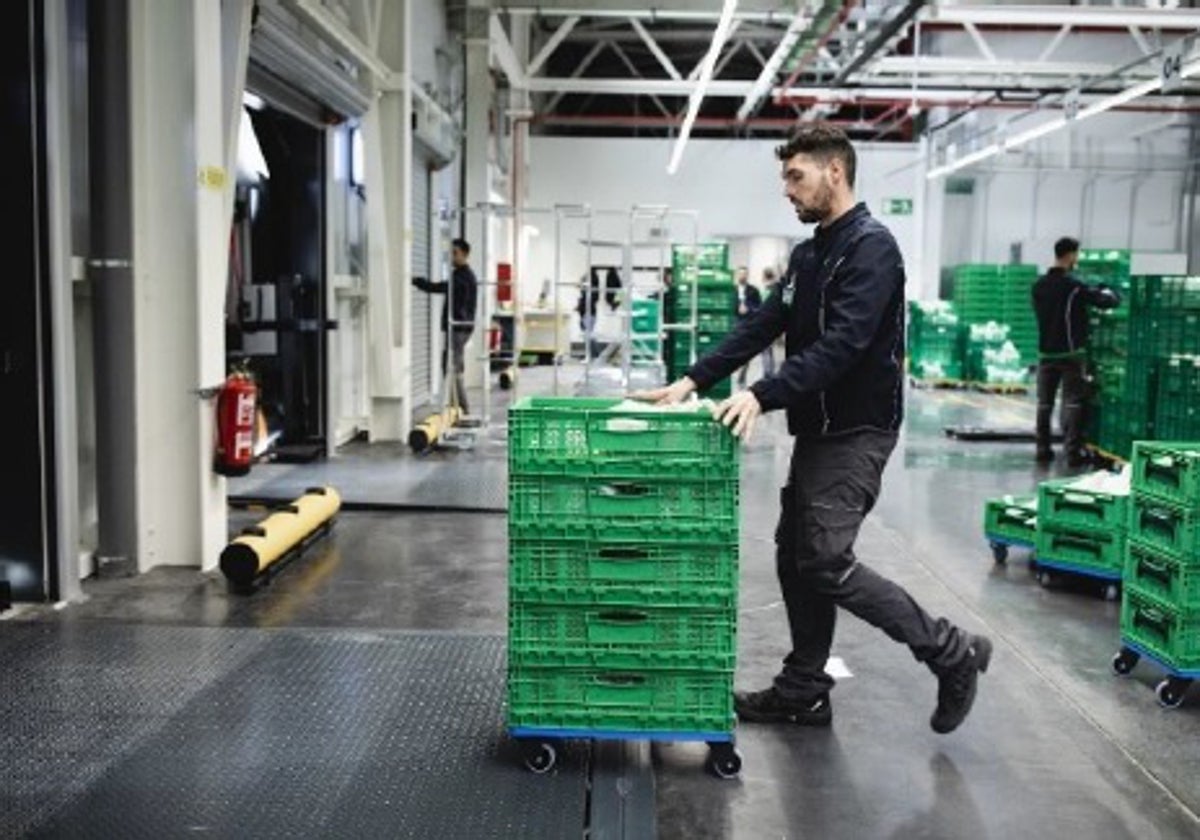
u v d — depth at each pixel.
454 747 3.34
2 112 4.61
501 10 14.17
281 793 3.02
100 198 5.20
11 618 4.64
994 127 17.94
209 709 3.62
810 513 3.29
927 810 3.05
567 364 19.52
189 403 5.42
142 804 2.95
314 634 4.45
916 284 22.22
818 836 2.89
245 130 7.87
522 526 3.07
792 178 3.26
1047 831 2.94
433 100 12.58
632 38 20.06
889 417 3.28
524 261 20.89
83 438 5.41
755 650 4.47
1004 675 4.20
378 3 9.66
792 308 3.37
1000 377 16.44
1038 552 5.54
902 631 3.33
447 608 4.93
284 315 8.80
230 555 5.11
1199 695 4.00
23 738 3.38
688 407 3.08
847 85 15.26
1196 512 3.77
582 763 3.23
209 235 5.43
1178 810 3.08
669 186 23.06
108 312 5.25
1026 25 14.51
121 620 4.64
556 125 23.97
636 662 3.11
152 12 5.21
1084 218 21.75
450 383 10.81
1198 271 21.14
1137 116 21.25
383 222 9.91
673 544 3.06
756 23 18.06
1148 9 10.48
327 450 9.12
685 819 2.97
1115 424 9.34
